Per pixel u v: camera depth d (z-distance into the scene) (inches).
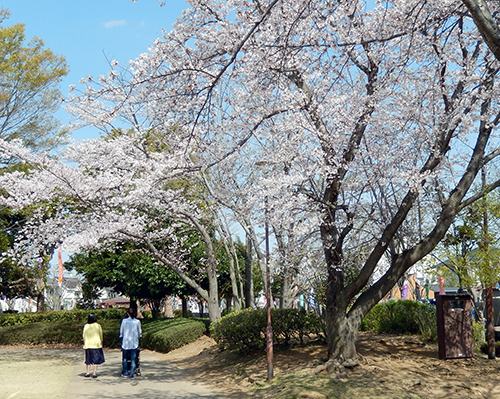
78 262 1027.3
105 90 367.6
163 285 900.6
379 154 408.5
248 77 416.5
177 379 465.4
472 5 261.3
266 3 393.7
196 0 389.7
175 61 383.6
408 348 472.4
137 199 511.2
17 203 531.8
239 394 379.2
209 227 792.9
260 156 516.4
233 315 597.0
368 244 483.8
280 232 528.1
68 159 543.5
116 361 627.5
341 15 375.9
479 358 435.2
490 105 411.2
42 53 939.3
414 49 389.7
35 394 372.5
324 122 420.5
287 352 489.7
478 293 539.5
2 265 1095.6
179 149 444.8
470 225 442.9
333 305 418.9
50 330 906.7
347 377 374.0
